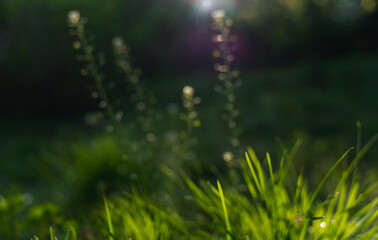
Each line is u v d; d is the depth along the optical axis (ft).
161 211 3.06
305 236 2.87
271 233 2.91
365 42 27.20
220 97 12.44
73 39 10.09
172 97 13.26
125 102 9.37
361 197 2.95
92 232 3.34
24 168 5.71
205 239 3.06
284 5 15.88
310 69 15.34
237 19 20.33
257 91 13.58
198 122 3.57
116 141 4.37
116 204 3.66
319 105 9.68
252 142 6.77
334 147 6.04
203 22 16.67
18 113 10.54
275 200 2.92
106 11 10.29
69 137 7.68
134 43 11.57
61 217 3.35
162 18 13.25
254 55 25.66
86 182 4.24
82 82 10.36
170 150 4.28
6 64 10.14
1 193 4.39
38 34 10.03
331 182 4.60
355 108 10.00
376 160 5.34
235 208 3.06
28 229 3.45
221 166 4.98
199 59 21.25
